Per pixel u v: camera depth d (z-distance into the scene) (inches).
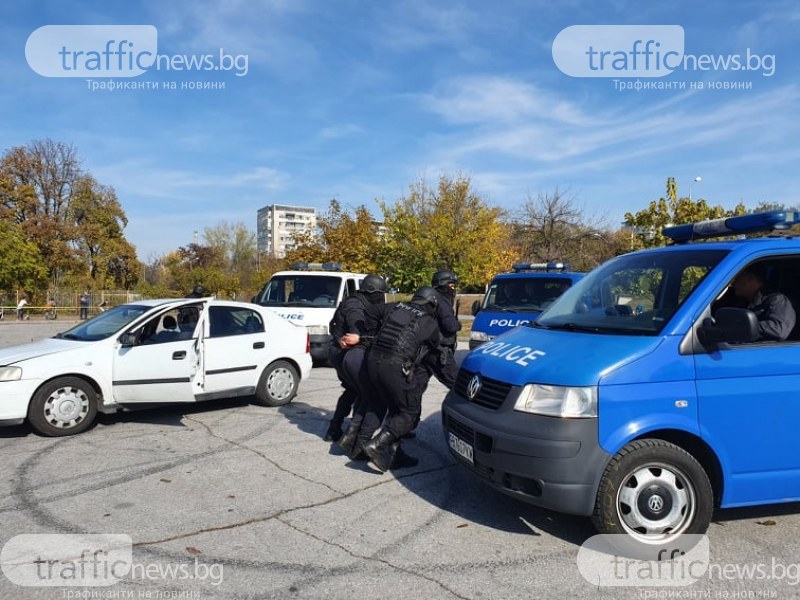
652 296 165.0
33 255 1540.4
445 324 214.8
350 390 237.3
